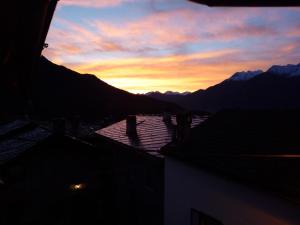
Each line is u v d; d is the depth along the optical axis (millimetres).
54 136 19484
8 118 26828
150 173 15406
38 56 2896
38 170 19172
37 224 18781
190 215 11328
